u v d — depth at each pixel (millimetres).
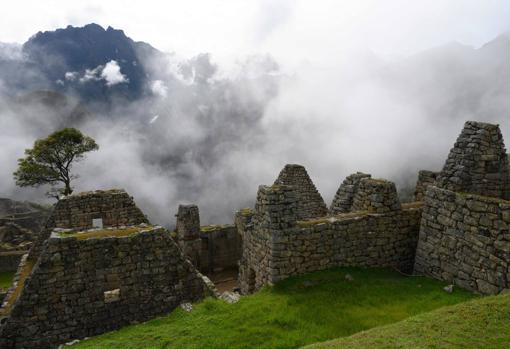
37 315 13000
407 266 16453
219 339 11398
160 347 11477
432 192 15023
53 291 13148
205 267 26734
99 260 13672
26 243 41312
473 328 9312
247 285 16891
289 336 11156
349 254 15391
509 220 12016
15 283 18219
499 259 12242
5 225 45094
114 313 13914
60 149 38969
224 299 15094
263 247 15172
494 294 12273
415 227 16547
